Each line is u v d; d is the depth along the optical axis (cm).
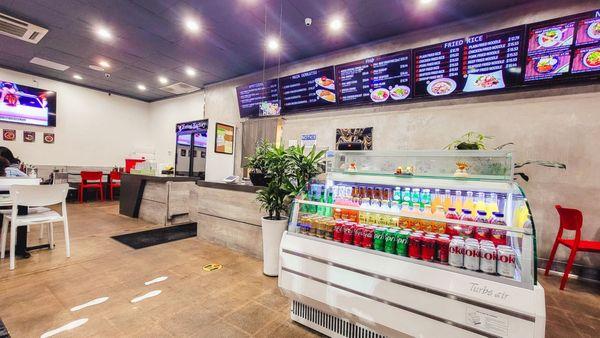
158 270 301
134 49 507
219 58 544
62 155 726
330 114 510
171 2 359
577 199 319
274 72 585
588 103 314
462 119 385
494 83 349
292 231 220
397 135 437
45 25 424
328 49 496
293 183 301
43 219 310
